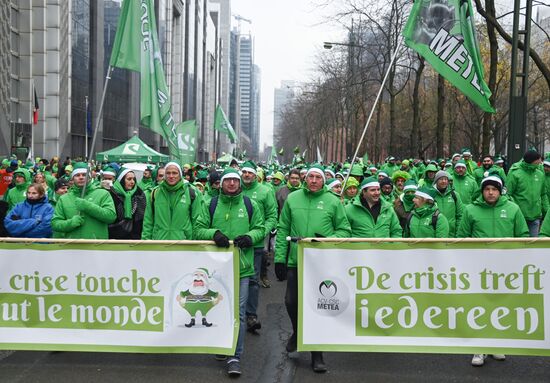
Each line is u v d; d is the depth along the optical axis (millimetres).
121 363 6359
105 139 50750
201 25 105375
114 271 6246
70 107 42219
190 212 7410
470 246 6070
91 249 6258
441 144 26750
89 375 5988
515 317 6051
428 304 6117
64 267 6277
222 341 6148
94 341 6258
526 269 6031
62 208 7207
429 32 9266
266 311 8914
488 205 6957
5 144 32125
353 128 56188
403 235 8016
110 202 7289
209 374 6059
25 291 6301
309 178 6641
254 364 6449
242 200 6801
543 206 11117
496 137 42438
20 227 7375
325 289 6176
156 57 10383
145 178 13242
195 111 97562
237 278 6180
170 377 5945
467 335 6098
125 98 57469
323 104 54375
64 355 6625
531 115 49281
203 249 6203
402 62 38844
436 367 6297
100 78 48656
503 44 39438
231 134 31719
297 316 6344
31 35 37469
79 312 6285
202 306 6199
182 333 6203
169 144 10984
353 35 33500
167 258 6219
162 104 10602
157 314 6230
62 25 39969
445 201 9055
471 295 6086
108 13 50906
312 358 6242
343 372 6145
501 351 6055
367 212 7238
